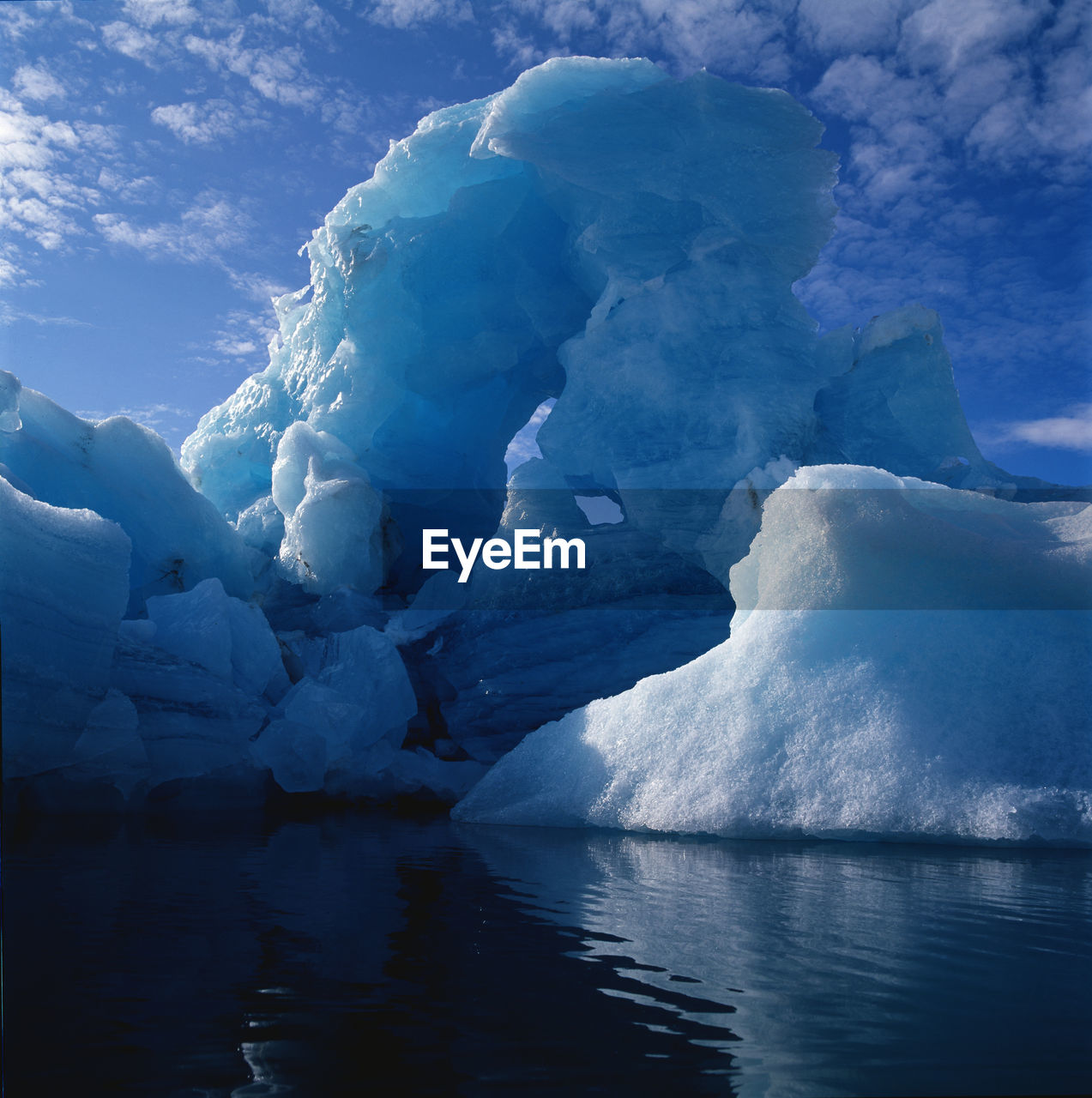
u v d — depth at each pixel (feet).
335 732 16.88
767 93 26.89
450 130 30.60
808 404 25.62
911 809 10.57
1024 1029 3.62
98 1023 3.60
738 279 26.99
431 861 8.76
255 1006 3.85
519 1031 3.56
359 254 30.60
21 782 12.37
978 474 25.76
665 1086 2.98
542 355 33.01
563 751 13.98
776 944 5.15
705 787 11.78
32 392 22.04
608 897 6.72
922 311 27.63
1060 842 10.07
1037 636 11.99
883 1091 2.95
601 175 26.76
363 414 31.81
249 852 9.29
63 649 12.81
